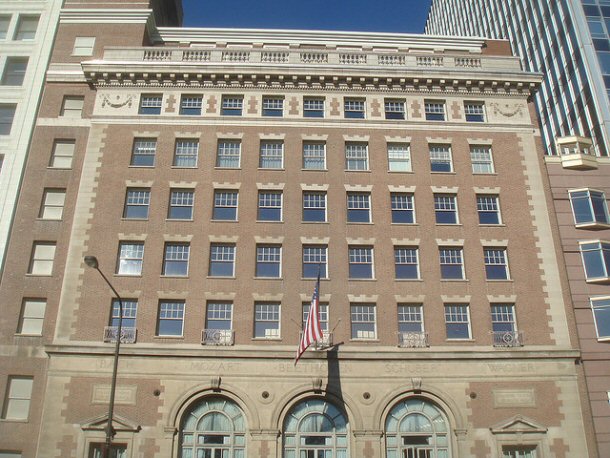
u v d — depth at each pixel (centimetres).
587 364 3328
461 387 3194
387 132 3816
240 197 3591
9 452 3081
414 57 4084
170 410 3095
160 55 4006
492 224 3597
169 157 3691
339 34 4625
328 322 3306
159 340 3231
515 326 3366
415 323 3347
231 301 3338
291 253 3450
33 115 3884
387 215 3581
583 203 3747
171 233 3478
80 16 4284
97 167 3647
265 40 4572
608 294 3506
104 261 3400
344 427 3142
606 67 5500
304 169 3681
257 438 3064
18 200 3631
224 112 3856
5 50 4156
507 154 3806
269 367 3195
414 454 3117
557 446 3100
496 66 4084
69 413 3075
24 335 3300
